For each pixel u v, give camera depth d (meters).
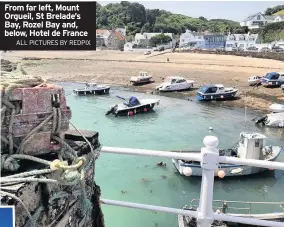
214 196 18.20
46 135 3.14
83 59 81.44
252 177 20.34
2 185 2.67
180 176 19.89
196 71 60.94
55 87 3.18
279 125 31.77
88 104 41.25
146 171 20.61
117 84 53.78
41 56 82.56
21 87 3.01
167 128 31.33
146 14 151.00
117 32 127.00
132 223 14.82
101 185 18.83
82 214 3.46
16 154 2.97
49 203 2.92
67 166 2.97
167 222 14.97
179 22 159.25
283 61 75.06
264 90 45.88
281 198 18.27
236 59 79.00
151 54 94.00
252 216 13.03
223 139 28.17
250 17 142.00
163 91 48.06
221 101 42.22
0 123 2.83
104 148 3.82
